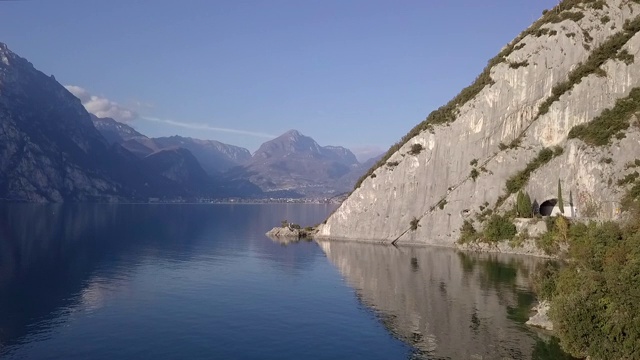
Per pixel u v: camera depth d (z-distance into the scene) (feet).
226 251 318.86
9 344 127.34
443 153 358.64
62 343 128.26
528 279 208.74
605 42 335.88
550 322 138.72
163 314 157.17
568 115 319.68
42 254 284.00
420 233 352.08
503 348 123.54
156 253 302.86
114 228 472.85
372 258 282.15
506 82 347.56
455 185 350.23
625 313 107.65
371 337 133.59
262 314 157.48
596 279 127.54
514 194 318.86
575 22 344.08
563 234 268.82
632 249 145.18
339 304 170.71
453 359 116.88
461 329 139.85
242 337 133.69
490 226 310.04
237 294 187.42
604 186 279.28
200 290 194.49
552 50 340.80
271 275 228.84
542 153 322.55
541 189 310.04
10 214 597.52
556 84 336.90
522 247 289.12
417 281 208.85
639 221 188.75
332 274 230.48
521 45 353.10
